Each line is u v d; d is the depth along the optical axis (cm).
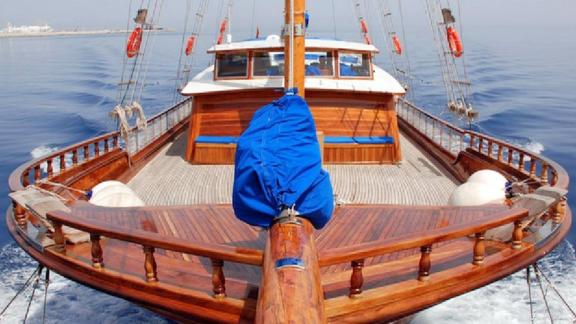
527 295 857
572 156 1870
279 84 924
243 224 590
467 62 5672
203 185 837
